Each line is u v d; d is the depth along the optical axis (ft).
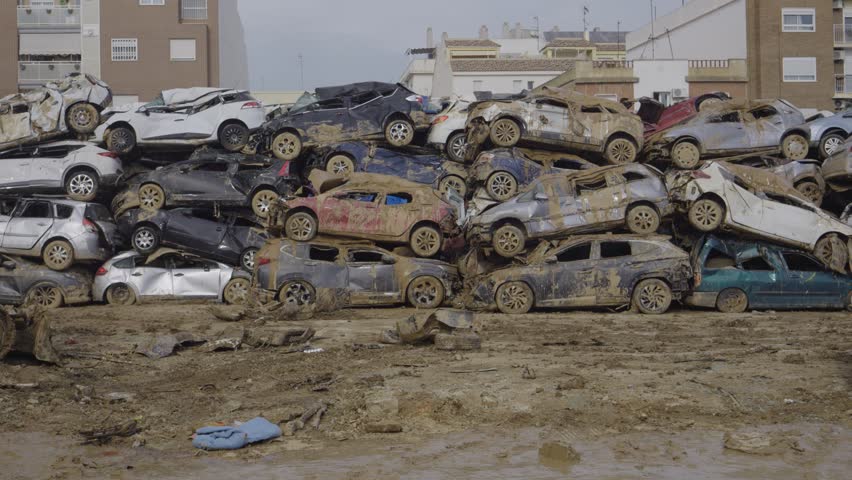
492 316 52.54
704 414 26.05
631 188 59.11
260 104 75.92
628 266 54.49
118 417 26.11
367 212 61.16
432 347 38.32
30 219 65.41
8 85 157.38
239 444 22.93
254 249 67.62
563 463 21.49
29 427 25.05
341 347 38.86
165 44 159.33
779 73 159.02
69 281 65.16
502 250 59.11
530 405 26.84
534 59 208.64
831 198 73.15
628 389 28.71
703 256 56.95
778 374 31.17
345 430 24.63
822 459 21.70
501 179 66.74
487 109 69.92
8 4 157.38
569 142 69.77
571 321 49.57
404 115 74.08
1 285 64.59
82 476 20.63
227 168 69.67
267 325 48.47
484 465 21.35
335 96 74.28
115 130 72.74
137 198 68.90
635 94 153.58
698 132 71.67
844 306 57.06
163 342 38.29
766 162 72.54
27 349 33.42
